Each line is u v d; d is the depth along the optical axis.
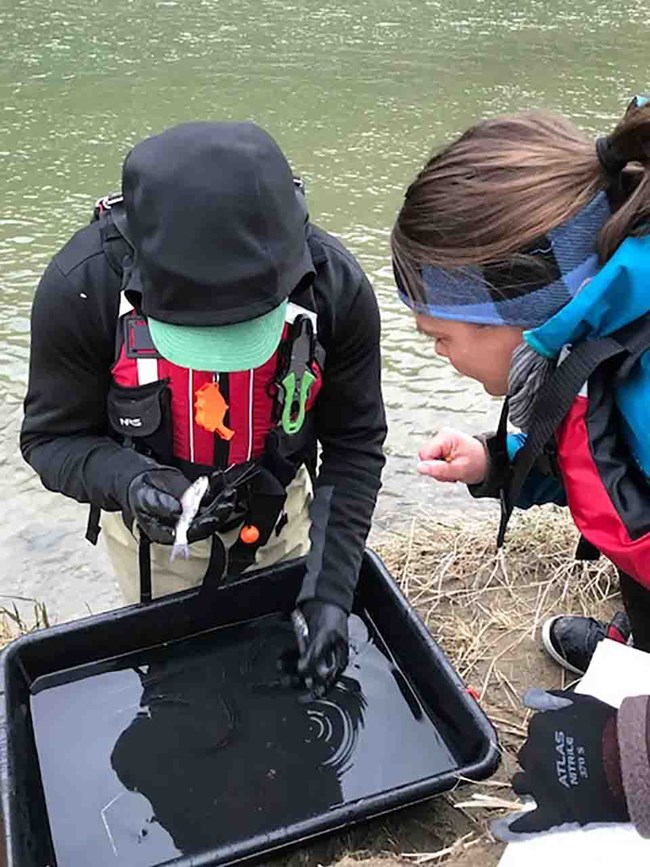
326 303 1.91
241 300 1.63
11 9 7.73
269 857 1.77
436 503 3.28
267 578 2.24
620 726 1.20
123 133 5.66
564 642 2.29
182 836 1.93
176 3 8.04
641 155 1.44
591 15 8.10
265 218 1.64
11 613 2.91
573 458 1.56
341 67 6.75
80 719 2.12
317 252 1.90
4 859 1.75
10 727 1.92
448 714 2.05
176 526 1.85
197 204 1.61
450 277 1.53
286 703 2.15
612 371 1.52
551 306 1.50
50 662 2.16
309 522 2.40
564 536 2.70
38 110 5.94
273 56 6.93
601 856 1.33
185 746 2.08
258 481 2.04
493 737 1.91
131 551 2.30
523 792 1.27
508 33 7.59
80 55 6.84
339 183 5.18
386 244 4.64
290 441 2.02
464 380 3.82
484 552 2.69
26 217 4.79
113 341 1.88
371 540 2.91
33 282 4.29
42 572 3.10
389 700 2.16
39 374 1.95
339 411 2.09
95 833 1.93
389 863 1.76
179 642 2.25
